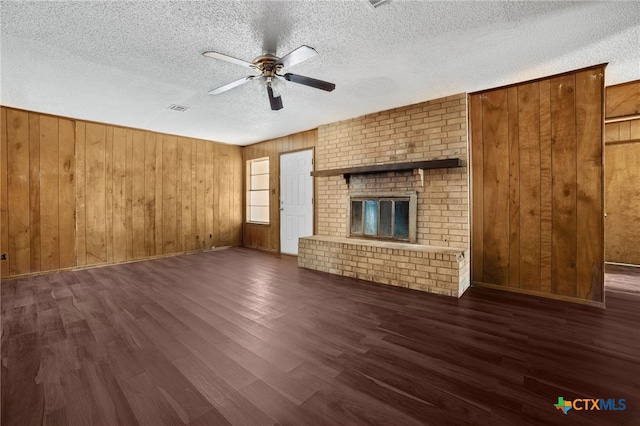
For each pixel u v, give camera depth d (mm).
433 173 3736
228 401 1568
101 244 4758
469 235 3535
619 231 4457
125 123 4793
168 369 1861
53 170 4305
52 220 4301
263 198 6543
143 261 5090
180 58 2602
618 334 2291
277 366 1890
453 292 3182
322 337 2271
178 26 2127
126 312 2789
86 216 4617
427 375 1781
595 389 1648
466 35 2273
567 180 3018
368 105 3926
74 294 3318
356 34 2248
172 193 5613
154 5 1886
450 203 3617
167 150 5539
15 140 3988
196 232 5980
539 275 3197
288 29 2174
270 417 1452
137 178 5156
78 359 1979
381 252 3699
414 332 2348
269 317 2658
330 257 4227
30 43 2338
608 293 3244
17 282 3805
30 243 4125
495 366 1872
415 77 3055
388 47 2445
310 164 5281
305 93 3477
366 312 2766
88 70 2832
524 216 3264
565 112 3002
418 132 3834
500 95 3355
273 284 3674
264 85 3193
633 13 1997
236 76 2977
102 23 2080
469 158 3555
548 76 3062
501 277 3428
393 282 3607
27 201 4098
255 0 1843
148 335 2318
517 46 2445
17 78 3002
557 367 1856
